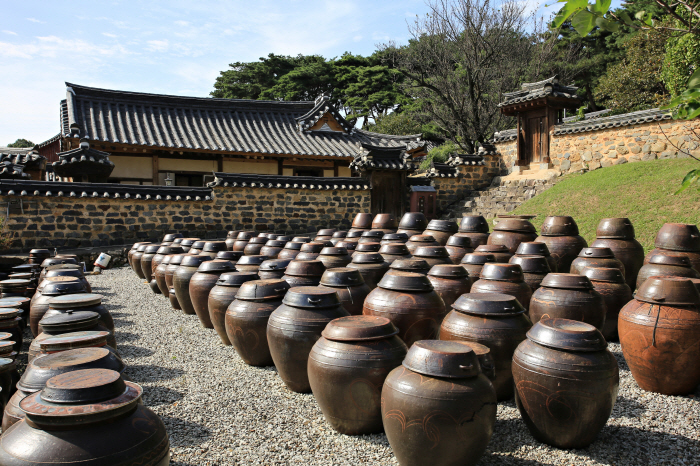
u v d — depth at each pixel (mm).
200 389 4465
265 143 17422
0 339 3963
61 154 13266
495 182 18172
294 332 4055
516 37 22844
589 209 12164
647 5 15320
